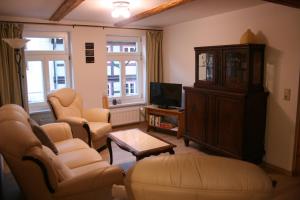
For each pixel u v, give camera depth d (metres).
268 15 3.38
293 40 3.12
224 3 3.37
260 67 3.43
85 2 3.30
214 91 3.70
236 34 3.89
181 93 4.83
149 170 0.97
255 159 3.50
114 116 5.42
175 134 5.09
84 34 4.93
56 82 4.94
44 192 1.83
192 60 4.89
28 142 1.78
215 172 0.92
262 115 3.46
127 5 3.35
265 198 0.89
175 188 0.92
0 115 2.20
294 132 3.22
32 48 4.62
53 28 4.60
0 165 2.77
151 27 5.61
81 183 1.91
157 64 5.71
